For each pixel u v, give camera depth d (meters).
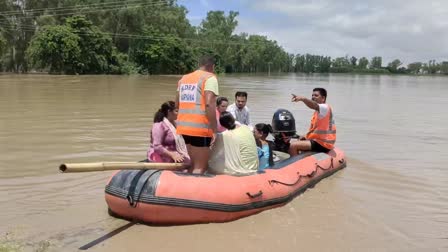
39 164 8.42
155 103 19.28
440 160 9.73
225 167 6.26
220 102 7.08
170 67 66.81
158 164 5.65
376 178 8.18
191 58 70.44
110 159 8.94
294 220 5.99
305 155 8.06
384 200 6.93
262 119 15.48
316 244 5.23
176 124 6.20
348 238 5.43
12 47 59.62
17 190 6.87
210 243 5.16
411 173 8.59
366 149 10.88
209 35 100.62
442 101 26.50
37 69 57.41
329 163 8.30
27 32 59.88
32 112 15.51
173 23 72.62
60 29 53.59
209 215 5.68
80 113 15.51
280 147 8.70
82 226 5.53
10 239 5.06
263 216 6.10
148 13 68.88
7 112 15.43
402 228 5.80
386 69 170.62
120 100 20.44
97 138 11.00
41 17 58.66
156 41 65.88
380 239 5.43
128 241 5.13
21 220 5.67
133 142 10.59
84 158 8.95
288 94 28.22
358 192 7.31
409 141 12.12
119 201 5.63
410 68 170.62
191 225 5.65
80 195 6.68
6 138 10.84
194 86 5.95
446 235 5.60
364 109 20.88
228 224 5.76
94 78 44.31
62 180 7.41
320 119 8.45
